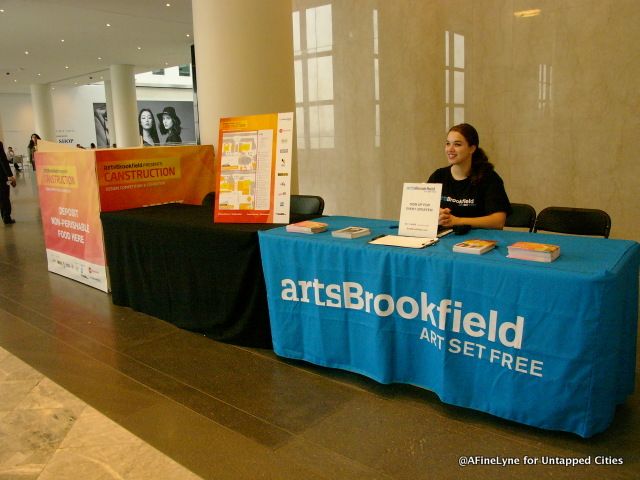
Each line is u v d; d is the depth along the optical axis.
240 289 2.98
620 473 1.81
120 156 4.13
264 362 2.87
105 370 2.82
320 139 6.54
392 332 2.41
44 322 3.61
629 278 2.08
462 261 2.10
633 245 2.25
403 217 2.57
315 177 6.69
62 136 24.12
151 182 4.37
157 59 15.02
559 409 1.96
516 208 3.44
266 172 3.16
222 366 2.83
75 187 4.31
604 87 4.36
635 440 2.01
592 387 1.89
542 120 4.73
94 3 8.57
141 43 12.39
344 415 2.28
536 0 4.61
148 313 3.71
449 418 2.22
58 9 8.91
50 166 4.60
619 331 1.92
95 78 19.44
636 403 2.29
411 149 5.70
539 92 4.71
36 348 3.15
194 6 4.52
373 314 2.42
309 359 2.74
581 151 4.56
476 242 2.29
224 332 3.15
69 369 2.85
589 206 4.59
